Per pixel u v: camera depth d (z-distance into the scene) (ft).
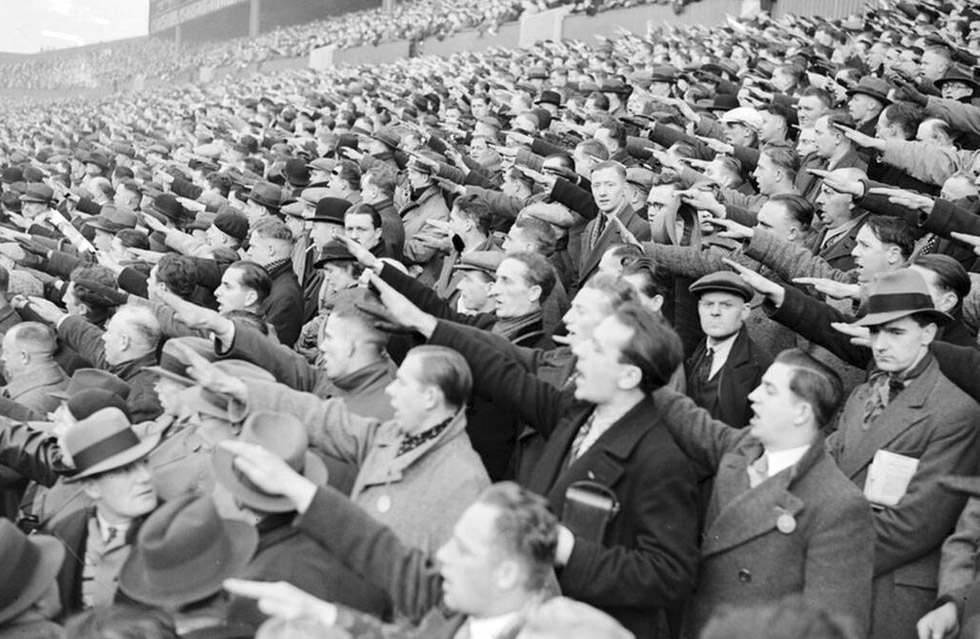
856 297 17.95
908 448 15.10
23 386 22.17
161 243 36.17
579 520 13.04
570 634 8.73
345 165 32.94
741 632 7.84
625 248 19.16
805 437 13.76
